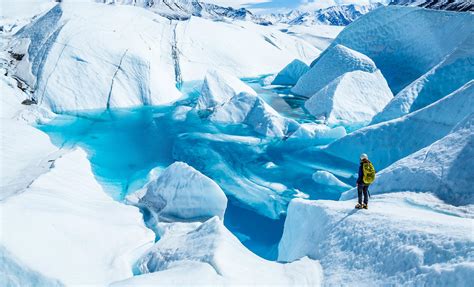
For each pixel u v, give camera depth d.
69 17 25.80
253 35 44.16
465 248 4.93
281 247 9.71
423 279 4.96
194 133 19.33
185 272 5.45
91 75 22.55
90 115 21.47
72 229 7.00
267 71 37.75
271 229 11.53
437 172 8.40
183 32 35.66
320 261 6.79
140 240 8.45
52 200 8.52
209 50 35.59
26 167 11.90
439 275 4.80
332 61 25.78
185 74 31.56
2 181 10.72
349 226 6.94
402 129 13.39
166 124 20.78
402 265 5.41
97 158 15.86
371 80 22.39
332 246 6.88
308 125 19.00
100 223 8.13
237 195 13.44
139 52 24.41
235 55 36.66
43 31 25.12
